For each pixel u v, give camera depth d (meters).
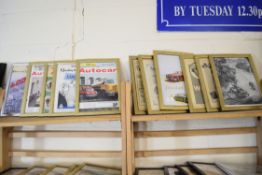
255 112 0.94
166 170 1.08
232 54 1.13
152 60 1.10
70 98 1.05
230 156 1.20
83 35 1.26
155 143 1.21
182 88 1.04
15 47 1.27
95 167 1.17
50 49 1.26
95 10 1.26
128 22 1.25
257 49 1.24
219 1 1.24
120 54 1.24
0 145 1.16
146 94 1.00
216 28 1.23
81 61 1.13
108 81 1.09
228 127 1.21
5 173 1.13
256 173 0.98
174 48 1.24
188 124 1.22
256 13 1.24
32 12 1.29
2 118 1.02
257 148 1.18
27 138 1.24
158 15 1.24
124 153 0.90
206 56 1.12
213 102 1.03
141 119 0.92
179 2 1.24
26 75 1.14
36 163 1.23
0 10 1.30
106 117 0.94
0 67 1.22
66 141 1.23
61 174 1.07
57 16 1.28
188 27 1.23
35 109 1.04
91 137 1.22
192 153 1.17
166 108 0.97
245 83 1.06
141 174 1.06
